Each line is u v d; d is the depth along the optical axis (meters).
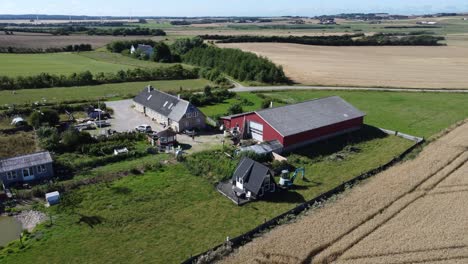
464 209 40.16
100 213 41.50
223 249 34.50
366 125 74.12
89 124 70.88
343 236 35.84
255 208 42.81
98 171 51.56
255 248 34.31
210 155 57.28
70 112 79.69
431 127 73.19
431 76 127.69
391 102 92.62
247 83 117.19
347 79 121.75
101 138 61.50
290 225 37.97
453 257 32.50
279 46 193.75
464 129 70.19
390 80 120.38
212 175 50.31
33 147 59.38
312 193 46.31
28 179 48.69
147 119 76.75
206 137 66.44
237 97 96.38
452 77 126.19
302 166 54.44
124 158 55.81
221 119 71.56
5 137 62.81
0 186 46.72
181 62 156.88
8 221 40.38
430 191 44.81
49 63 142.88
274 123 60.94
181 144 62.50
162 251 35.16
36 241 36.72
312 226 37.53
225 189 46.81
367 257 32.84
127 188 47.06
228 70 129.75
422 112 83.88
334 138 66.31
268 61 123.00
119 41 184.00
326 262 32.38
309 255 33.19
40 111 69.56
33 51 170.38
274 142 59.00
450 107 88.31
